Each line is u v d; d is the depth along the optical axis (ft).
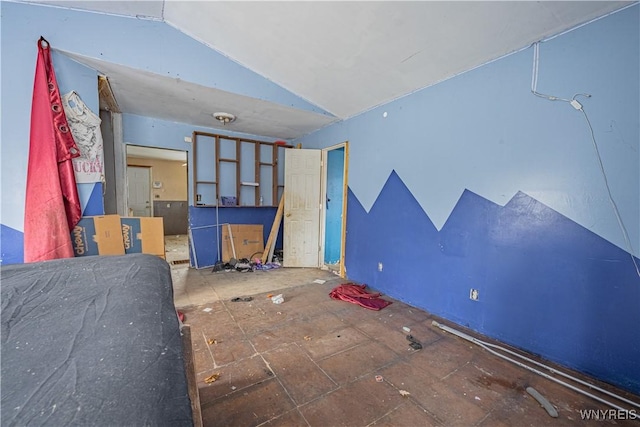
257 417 4.46
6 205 6.32
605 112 5.35
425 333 7.43
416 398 4.96
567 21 5.59
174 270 13.52
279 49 8.46
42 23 6.63
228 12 7.26
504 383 5.41
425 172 8.89
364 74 8.83
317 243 14.58
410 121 9.34
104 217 7.70
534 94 6.31
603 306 5.48
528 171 6.46
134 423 1.64
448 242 8.27
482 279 7.43
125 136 12.15
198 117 12.53
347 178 12.39
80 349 2.18
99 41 7.30
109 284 3.32
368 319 8.23
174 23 8.23
